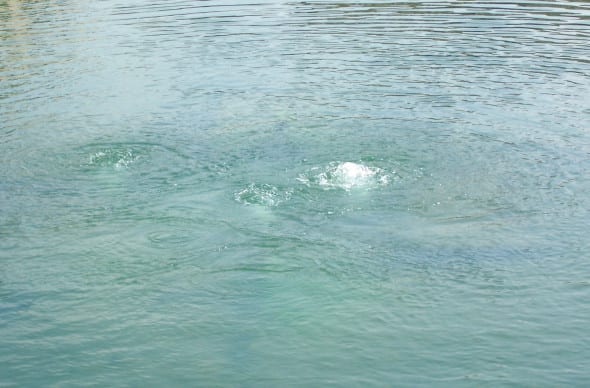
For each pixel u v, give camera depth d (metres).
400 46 20.94
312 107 16.19
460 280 9.77
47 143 14.38
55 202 12.11
